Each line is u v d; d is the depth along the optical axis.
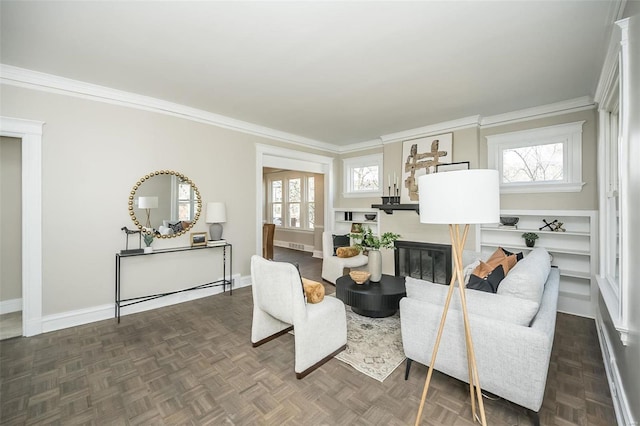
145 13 1.93
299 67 2.69
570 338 2.76
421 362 2.01
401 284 3.28
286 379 2.09
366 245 3.59
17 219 3.49
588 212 3.29
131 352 2.48
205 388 1.99
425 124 4.52
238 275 4.44
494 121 4.06
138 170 3.44
